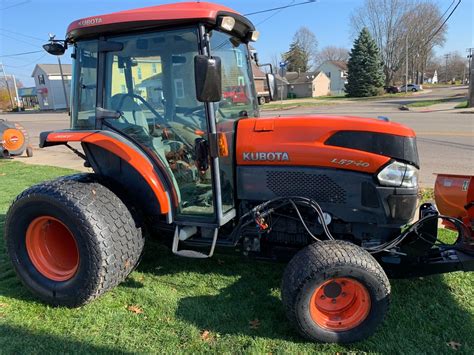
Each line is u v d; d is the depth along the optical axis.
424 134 11.30
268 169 3.09
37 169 8.88
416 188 2.93
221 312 3.06
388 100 35.56
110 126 3.23
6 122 10.67
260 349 2.64
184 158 3.14
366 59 46.41
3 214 5.41
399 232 3.10
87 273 2.97
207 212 3.19
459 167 7.27
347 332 2.67
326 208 3.03
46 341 2.74
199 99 2.59
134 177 3.25
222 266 3.78
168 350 2.65
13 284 3.51
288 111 25.14
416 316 2.96
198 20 2.81
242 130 3.16
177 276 3.60
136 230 3.18
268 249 3.32
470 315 2.98
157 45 2.98
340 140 2.93
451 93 44.41
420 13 59.56
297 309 2.62
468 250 2.99
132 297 3.26
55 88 56.41
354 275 2.57
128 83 3.11
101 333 2.82
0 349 2.65
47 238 3.29
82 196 3.01
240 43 3.50
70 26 3.12
